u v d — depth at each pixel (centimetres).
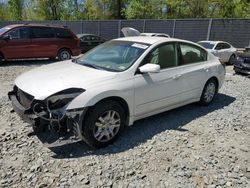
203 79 549
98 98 364
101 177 321
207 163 360
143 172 334
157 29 2223
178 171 339
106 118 382
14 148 376
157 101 454
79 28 2755
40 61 1222
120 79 398
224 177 332
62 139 356
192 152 387
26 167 334
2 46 1078
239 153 392
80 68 429
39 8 4100
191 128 469
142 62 429
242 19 1769
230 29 1836
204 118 520
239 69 1011
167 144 406
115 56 457
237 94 716
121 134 430
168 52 477
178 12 3256
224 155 384
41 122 352
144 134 436
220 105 608
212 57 593
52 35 1196
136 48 453
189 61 525
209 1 2894
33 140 398
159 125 475
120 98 395
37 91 358
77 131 354
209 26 1922
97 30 2611
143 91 423
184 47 513
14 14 4472
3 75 888
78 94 355
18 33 1112
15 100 404
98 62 454
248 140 436
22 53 1126
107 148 386
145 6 3316
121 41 498
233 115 544
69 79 379
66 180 312
